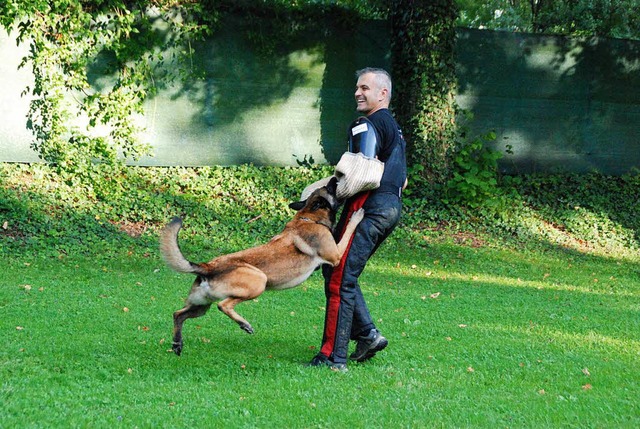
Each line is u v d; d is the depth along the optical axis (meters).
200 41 11.28
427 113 11.65
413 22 11.54
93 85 10.80
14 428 3.25
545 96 12.82
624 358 5.32
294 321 6.24
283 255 4.82
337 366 4.73
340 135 12.10
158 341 5.27
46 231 9.16
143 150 11.10
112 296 6.82
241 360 4.87
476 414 3.75
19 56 10.34
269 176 11.65
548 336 6.00
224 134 11.59
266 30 11.55
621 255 11.16
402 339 5.77
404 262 9.59
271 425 3.49
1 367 4.33
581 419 3.76
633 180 13.17
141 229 9.86
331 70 11.95
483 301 7.52
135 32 10.61
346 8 11.80
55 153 10.52
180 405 3.73
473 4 16.77
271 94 11.72
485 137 12.02
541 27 16.34
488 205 11.59
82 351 4.82
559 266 10.08
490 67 12.50
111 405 3.71
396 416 3.69
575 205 12.33
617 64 13.08
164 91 11.21
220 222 10.39
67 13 10.35
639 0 14.55
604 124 13.15
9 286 6.90
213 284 4.64
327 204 5.02
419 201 11.58
